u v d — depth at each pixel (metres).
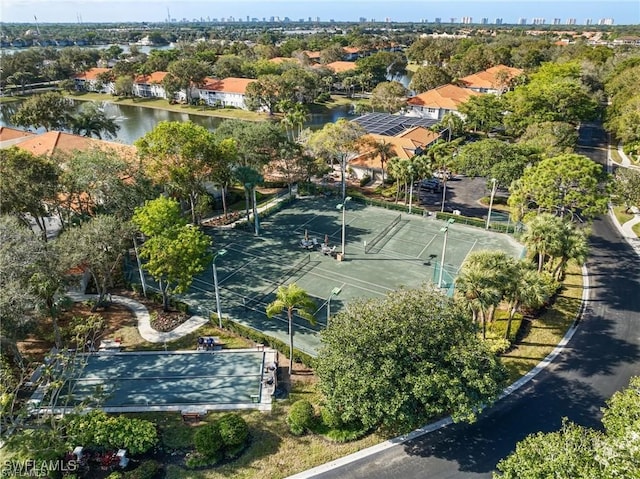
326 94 145.62
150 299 44.66
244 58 183.75
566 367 35.53
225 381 34.34
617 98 91.12
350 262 51.16
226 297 45.03
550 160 50.72
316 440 29.36
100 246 38.84
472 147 61.59
